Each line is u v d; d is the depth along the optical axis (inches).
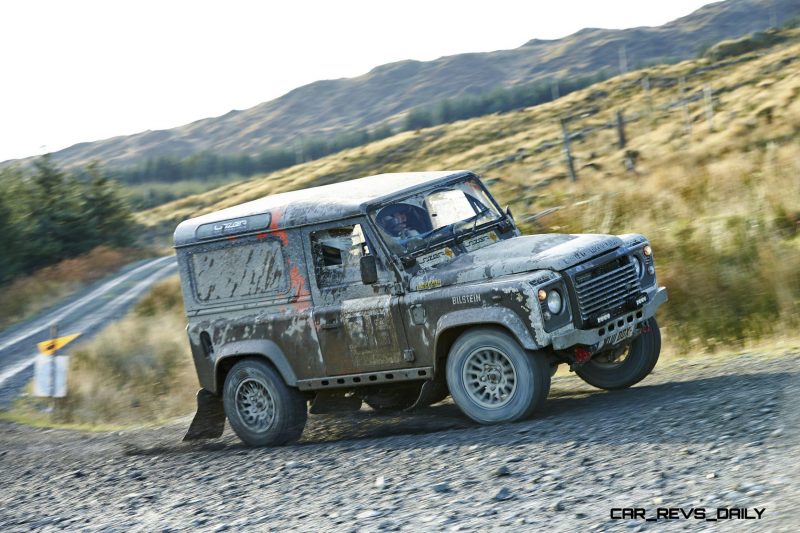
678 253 598.2
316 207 374.0
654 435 286.2
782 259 517.7
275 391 392.5
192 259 407.2
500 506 247.4
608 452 278.5
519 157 2206.0
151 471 389.7
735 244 579.8
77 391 690.2
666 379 386.3
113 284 1585.9
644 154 1360.7
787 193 657.6
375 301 360.8
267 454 381.4
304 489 308.5
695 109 1889.8
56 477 414.3
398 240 360.2
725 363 393.7
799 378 324.5
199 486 343.9
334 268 371.6
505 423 340.5
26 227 2089.1
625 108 2689.5
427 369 355.3
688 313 505.0
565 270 331.3
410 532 240.1
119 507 332.2
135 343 813.9
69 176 2368.4
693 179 809.5
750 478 227.9
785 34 3351.4
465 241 373.4
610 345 350.3
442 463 305.4
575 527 219.1
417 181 382.0
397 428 389.1
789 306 461.7
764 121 1149.1
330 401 389.7
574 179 1291.8
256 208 398.3
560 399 381.1
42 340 1049.5
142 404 611.8
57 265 1940.2
